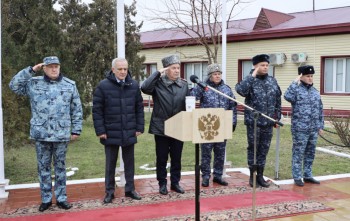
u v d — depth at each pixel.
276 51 14.56
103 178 5.78
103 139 4.52
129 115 4.54
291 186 5.37
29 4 8.90
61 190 4.40
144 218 4.08
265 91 5.03
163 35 19.03
